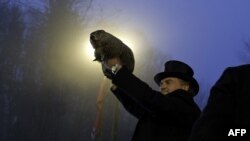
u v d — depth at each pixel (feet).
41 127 111.86
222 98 5.35
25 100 113.60
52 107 114.42
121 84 8.64
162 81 10.54
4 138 109.50
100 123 19.58
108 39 8.77
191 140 5.32
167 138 9.19
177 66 10.49
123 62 8.84
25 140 109.81
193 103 9.69
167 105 8.86
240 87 5.39
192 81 10.34
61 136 114.83
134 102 10.57
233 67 5.65
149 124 9.48
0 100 112.98
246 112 5.22
